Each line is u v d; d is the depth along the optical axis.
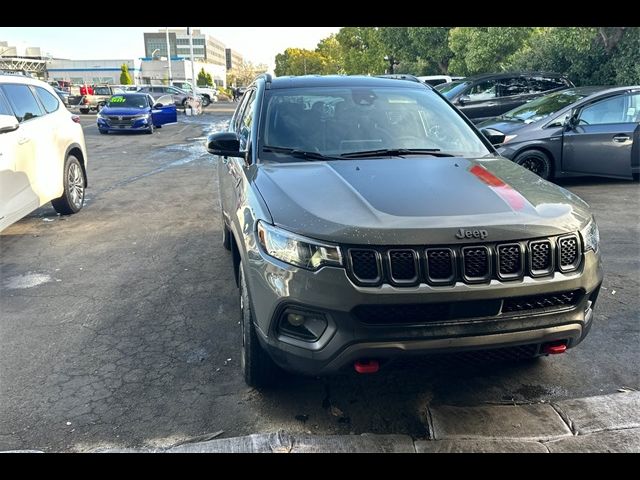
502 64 22.91
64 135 7.36
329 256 2.55
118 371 3.56
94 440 2.88
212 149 3.80
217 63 140.38
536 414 3.01
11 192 5.86
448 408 3.09
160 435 2.91
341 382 3.37
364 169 3.27
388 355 2.55
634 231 6.30
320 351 2.61
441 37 27.67
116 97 22.02
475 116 13.08
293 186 3.06
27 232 6.93
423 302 2.51
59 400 3.24
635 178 8.77
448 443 2.79
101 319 4.35
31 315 4.45
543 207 2.82
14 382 3.45
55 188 7.03
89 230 6.98
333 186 3.00
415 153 3.71
